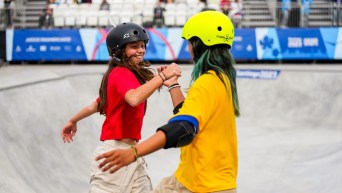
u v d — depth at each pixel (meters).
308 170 9.65
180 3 19.19
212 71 3.24
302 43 18.34
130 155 2.82
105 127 4.24
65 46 18.34
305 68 16.92
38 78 10.38
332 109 14.49
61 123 9.44
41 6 20.84
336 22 19.19
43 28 18.78
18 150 7.25
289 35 18.33
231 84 3.29
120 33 4.10
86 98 13.43
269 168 10.23
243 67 17.67
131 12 18.56
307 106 14.88
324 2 19.55
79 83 14.07
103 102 4.22
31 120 8.36
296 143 12.38
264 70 15.90
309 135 13.28
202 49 3.32
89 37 18.30
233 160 3.32
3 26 18.69
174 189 3.37
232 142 3.30
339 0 19.03
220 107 3.19
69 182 7.59
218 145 3.21
